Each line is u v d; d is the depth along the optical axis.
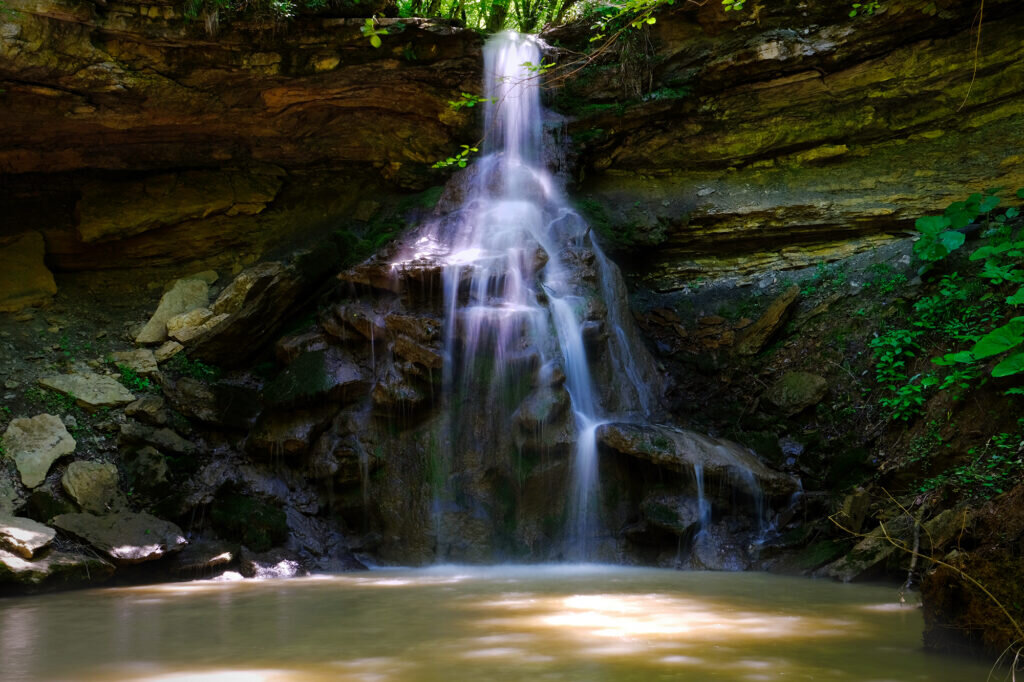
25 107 11.85
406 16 13.95
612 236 13.48
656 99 13.76
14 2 10.48
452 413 10.42
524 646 5.25
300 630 5.93
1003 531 6.95
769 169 13.94
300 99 13.17
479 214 12.39
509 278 10.90
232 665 4.86
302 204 14.24
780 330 12.38
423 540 10.00
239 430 11.09
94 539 8.82
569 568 9.48
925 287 11.42
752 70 13.30
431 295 10.98
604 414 10.97
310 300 12.73
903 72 12.76
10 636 5.88
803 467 10.48
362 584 8.37
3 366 10.96
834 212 12.96
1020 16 12.04
